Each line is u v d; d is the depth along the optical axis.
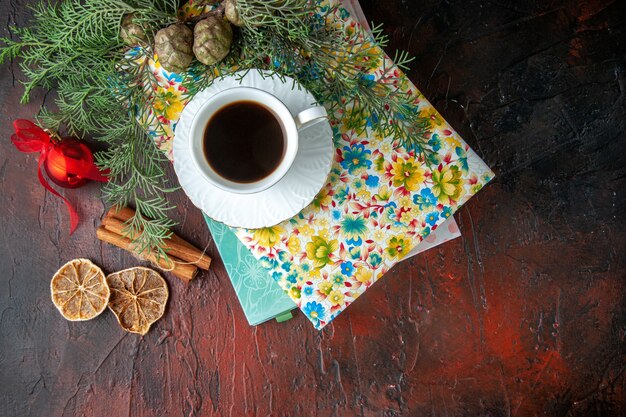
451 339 0.80
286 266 0.67
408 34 0.78
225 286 0.80
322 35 0.63
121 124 0.69
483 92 0.79
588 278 0.79
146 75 0.65
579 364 0.79
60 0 0.77
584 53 0.79
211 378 0.81
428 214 0.67
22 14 0.77
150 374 0.80
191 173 0.63
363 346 0.80
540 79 0.79
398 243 0.67
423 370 0.80
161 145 0.67
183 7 0.64
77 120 0.71
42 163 0.78
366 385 0.81
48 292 0.80
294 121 0.58
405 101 0.66
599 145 0.79
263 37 0.61
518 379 0.80
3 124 0.78
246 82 0.63
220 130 0.59
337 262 0.67
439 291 0.80
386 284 0.80
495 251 0.80
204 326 0.80
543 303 0.80
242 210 0.64
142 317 0.79
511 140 0.79
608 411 0.79
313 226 0.67
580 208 0.79
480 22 0.79
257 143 0.59
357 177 0.67
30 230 0.79
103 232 0.76
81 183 0.78
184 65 0.61
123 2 0.62
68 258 0.79
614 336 0.79
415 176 0.67
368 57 0.66
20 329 0.80
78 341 0.80
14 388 0.80
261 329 0.81
